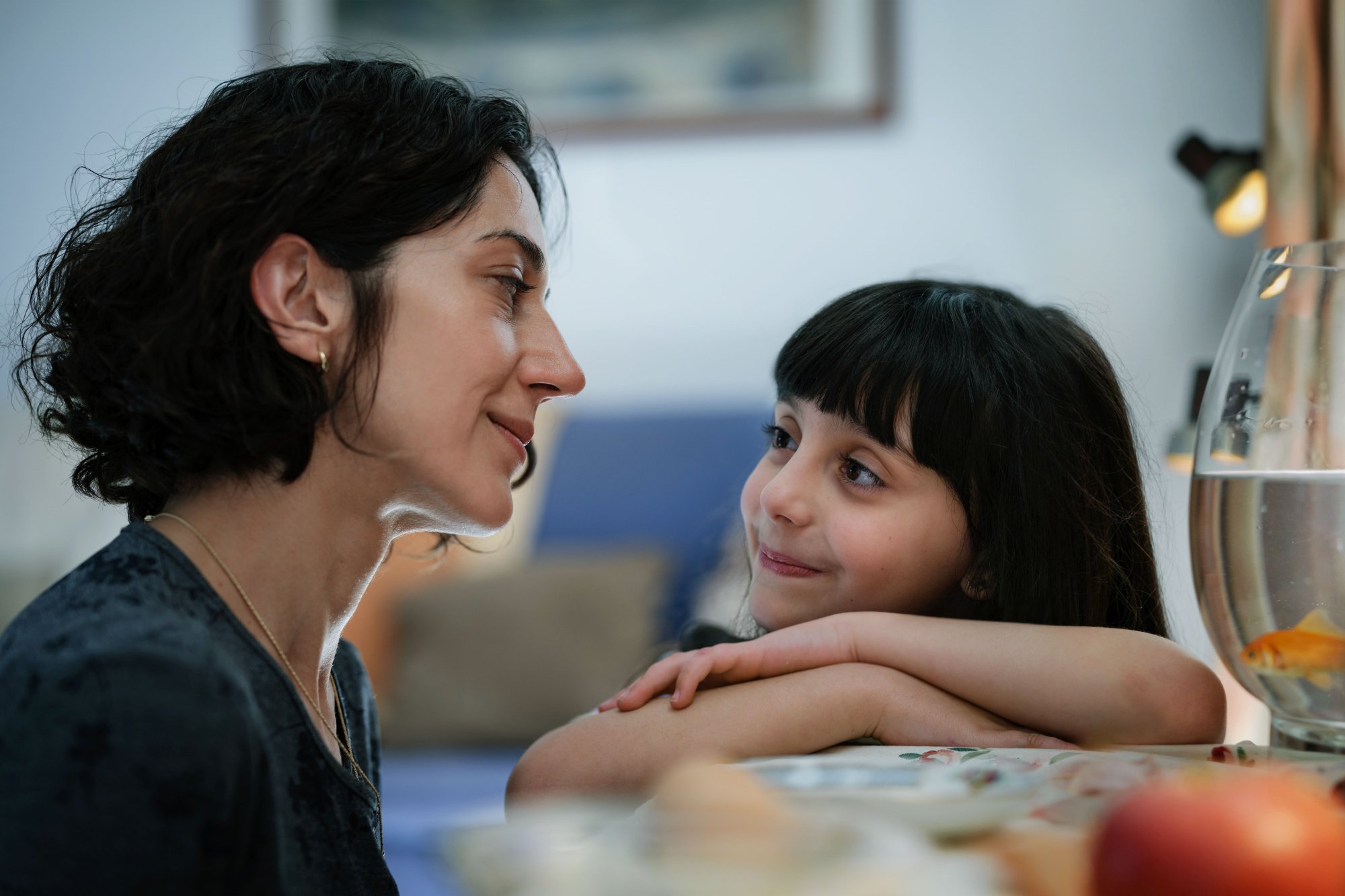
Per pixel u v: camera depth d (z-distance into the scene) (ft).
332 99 2.21
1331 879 1.01
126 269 2.15
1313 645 1.73
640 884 1.12
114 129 8.75
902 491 2.70
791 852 1.16
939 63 8.39
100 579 1.94
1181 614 5.74
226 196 2.06
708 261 8.62
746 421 7.70
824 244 8.52
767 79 8.57
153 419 2.12
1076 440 2.82
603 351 8.61
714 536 6.81
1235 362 1.88
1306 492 1.69
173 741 1.68
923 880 1.12
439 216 2.20
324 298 2.14
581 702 6.46
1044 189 8.26
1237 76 8.02
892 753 1.95
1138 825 1.06
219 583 2.09
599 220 8.71
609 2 8.64
